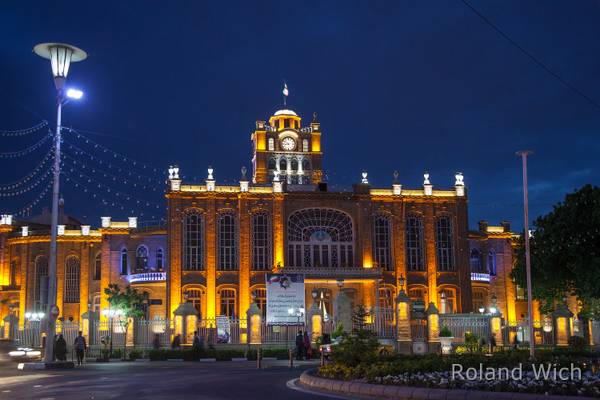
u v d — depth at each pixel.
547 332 57.16
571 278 38.62
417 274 68.19
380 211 68.50
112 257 72.75
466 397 17.23
